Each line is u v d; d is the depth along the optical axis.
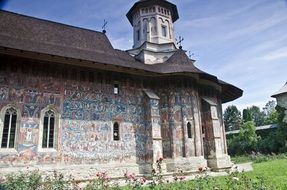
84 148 19.14
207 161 24.59
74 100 19.72
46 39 21.36
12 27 20.52
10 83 17.64
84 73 20.70
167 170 21.36
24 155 16.98
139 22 32.75
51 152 17.89
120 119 21.33
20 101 17.70
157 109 22.39
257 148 48.16
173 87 23.47
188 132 22.91
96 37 25.83
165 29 32.69
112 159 20.05
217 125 25.12
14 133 17.14
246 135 50.22
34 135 17.67
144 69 21.67
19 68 18.19
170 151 22.06
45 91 18.75
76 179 18.09
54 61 18.83
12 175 15.41
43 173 17.16
